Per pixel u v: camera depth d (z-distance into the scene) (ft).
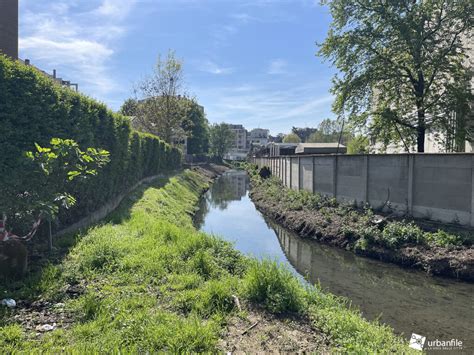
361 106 59.21
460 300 23.36
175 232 28.22
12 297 14.24
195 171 147.02
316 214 48.88
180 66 119.44
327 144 167.53
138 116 123.75
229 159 372.99
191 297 16.06
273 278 17.93
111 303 14.44
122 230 27.99
